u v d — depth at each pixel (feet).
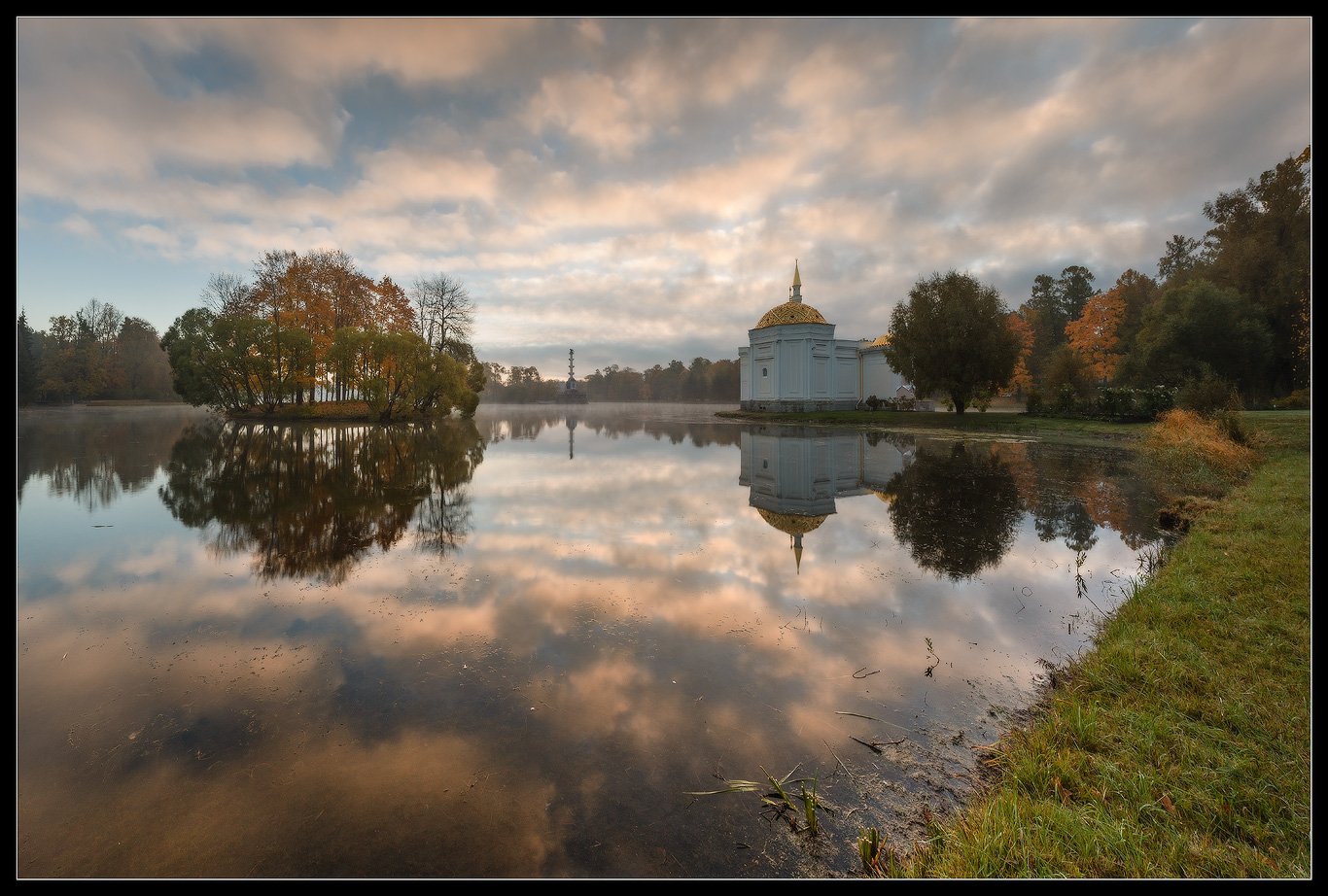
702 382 437.99
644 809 10.75
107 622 19.76
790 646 18.11
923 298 120.88
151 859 9.48
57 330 201.77
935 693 15.24
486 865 9.39
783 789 11.30
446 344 162.91
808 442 91.40
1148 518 35.99
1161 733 12.57
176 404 229.45
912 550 29.35
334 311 143.13
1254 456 49.96
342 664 16.76
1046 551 29.01
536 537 31.68
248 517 35.76
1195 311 107.65
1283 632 16.71
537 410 270.67
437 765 12.03
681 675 16.15
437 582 24.11
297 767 11.97
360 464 60.75
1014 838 9.58
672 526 34.63
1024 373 196.75
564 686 15.49
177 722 13.66
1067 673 16.22
